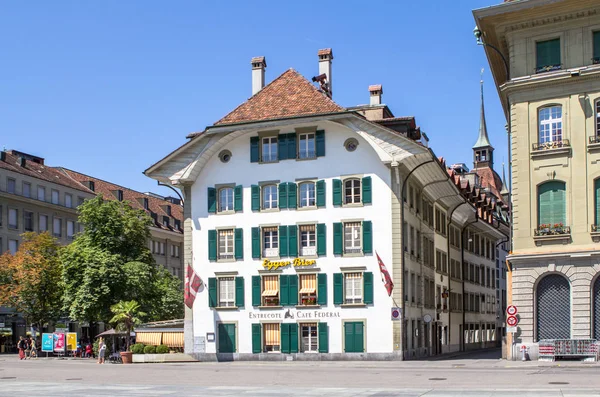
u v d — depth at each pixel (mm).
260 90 54250
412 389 24297
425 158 49406
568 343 37000
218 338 51312
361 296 48594
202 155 52469
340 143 50188
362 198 49188
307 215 50281
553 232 38219
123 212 65062
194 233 53000
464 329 71125
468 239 76125
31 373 37438
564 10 38281
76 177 98688
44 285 68750
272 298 50406
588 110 38125
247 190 52031
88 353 62844
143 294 61938
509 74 40594
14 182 82500
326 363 46094
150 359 50750
